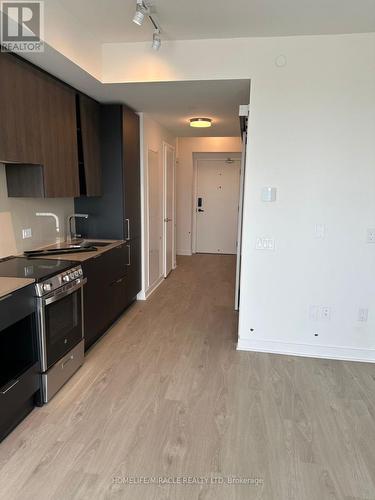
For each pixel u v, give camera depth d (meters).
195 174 7.87
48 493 1.67
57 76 2.82
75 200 3.88
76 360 2.71
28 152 2.53
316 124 2.78
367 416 2.27
